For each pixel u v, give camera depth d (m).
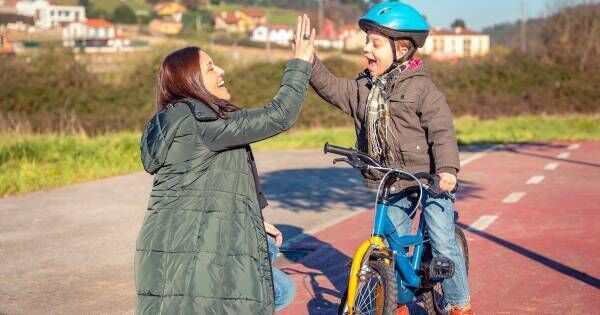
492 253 8.23
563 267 7.55
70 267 8.07
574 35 39.31
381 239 4.98
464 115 36.00
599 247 8.39
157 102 4.23
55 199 12.91
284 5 104.81
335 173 16.08
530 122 32.03
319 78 5.30
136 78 34.66
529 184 13.66
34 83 32.44
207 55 4.26
